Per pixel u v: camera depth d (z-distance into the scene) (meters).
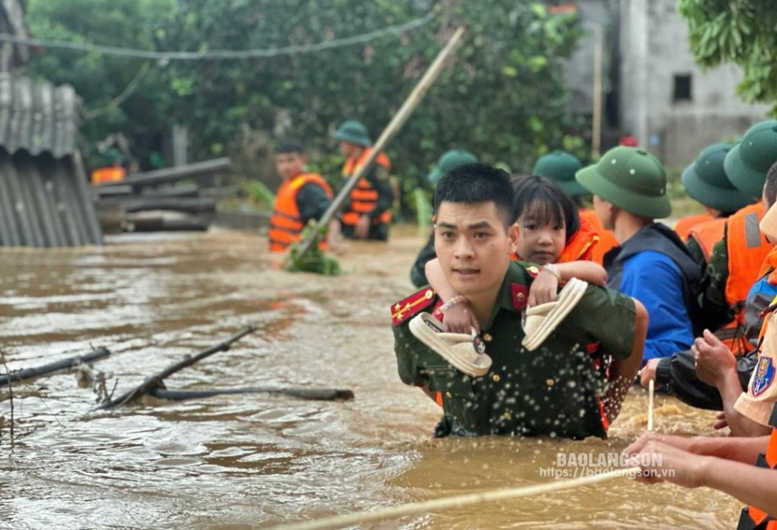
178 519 3.63
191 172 19.05
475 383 4.51
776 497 2.59
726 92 27.25
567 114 24.53
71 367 6.12
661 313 5.55
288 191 13.61
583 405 4.56
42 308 8.87
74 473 4.22
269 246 14.32
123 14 27.61
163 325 8.02
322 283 10.77
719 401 4.34
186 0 22.73
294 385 6.02
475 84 21.94
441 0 21.38
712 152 6.21
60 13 26.98
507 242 4.20
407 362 4.61
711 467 2.68
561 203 4.86
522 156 22.61
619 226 5.91
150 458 4.47
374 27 21.86
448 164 9.27
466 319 4.26
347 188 11.70
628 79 29.17
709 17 8.34
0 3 19.67
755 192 5.36
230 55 18.25
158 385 5.70
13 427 4.98
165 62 22.80
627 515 3.60
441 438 4.73
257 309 8.90
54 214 14.88
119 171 22.48
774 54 8.27
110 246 14.98
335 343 7.30
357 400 5.64
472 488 3.94
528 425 4.64
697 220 6.89
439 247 4.19
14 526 3.56
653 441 2.82
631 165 5.78
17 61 20.94
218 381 6.12
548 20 23.38
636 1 27.98
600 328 4.38
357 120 22.31
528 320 4.25
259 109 22.70
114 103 26.20
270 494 3.92
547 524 3.52
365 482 4.06
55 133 15.53
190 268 12.08
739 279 5.46
